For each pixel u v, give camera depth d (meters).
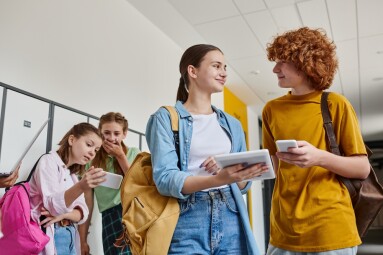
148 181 1.28
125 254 2.23
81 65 2.76
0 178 1.69
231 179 1.07
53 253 1.69
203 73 1.37
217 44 4.57
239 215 1.29
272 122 1.44
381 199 1.24
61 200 1.67
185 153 1.27
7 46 2.14
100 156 2.46
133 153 2.63
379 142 11.58
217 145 1.32
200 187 1.11
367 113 8.15
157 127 1.26
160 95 3.98
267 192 8.03
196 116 1.34
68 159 2.01
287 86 1.40
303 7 3.75
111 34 3.20
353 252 1.19
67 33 2.65
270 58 1.46
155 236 1.14
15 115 2.12
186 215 1.21
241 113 6.88
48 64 2.44
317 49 1.34
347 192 1.25
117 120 2.50
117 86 3.19
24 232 1.53
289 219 1.26
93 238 2.52
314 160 1.15
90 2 2.96
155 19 3.93
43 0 2.46
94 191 2.41
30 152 2.18
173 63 4.42
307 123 1.32
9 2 2.20
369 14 3.85
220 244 1.22
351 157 1.24
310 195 1.24
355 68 5.36
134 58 3.54
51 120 2.38
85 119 2.72
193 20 3.97
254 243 1.25
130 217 1.20
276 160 1.51
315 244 1.19
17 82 2.18
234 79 5.77
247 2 3.65
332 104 1.31
